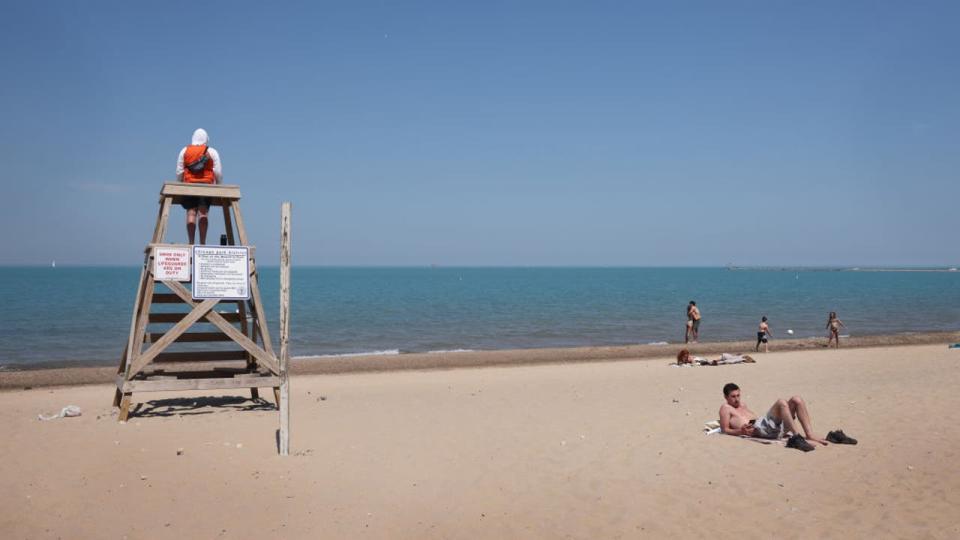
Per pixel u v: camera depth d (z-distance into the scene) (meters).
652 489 7.33
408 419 10.98
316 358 25.64
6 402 13.05
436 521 6.51
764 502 6.89
